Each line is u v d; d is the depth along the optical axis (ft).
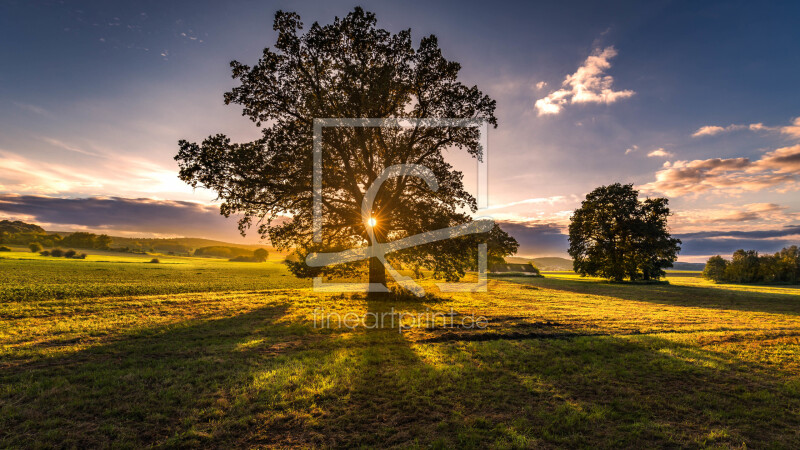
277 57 67.21
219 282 123.95
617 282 176.45
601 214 177.78
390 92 67.41
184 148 61.31
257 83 67.31
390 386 22.76
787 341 35.91
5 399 19.36
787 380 23.98
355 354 29.73
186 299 63.41
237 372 24.59
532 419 18.52
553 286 139.64
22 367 24.50
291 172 65.62
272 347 32.01
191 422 17.60
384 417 18.61
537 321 48.44
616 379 24.44
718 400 20.80
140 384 22.00
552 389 22.65
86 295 76.18
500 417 18.71
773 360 28.66
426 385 22.88
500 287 123.03
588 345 33.22
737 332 41.52
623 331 41.57
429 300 72.13
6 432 16.20
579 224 185.78
